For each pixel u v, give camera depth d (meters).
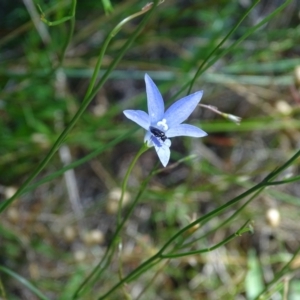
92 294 0.36
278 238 0.39
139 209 0.39
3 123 0.38
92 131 0.37
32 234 0.37
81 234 0.38
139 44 0.39
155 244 0.39
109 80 0.43
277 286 0.30
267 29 0.43
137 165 0.42
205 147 0.42
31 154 0.37
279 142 0.42
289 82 0.38
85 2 0.39
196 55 0.38
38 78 0.35
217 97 0.43
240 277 0.37
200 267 0.38
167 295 0.38
